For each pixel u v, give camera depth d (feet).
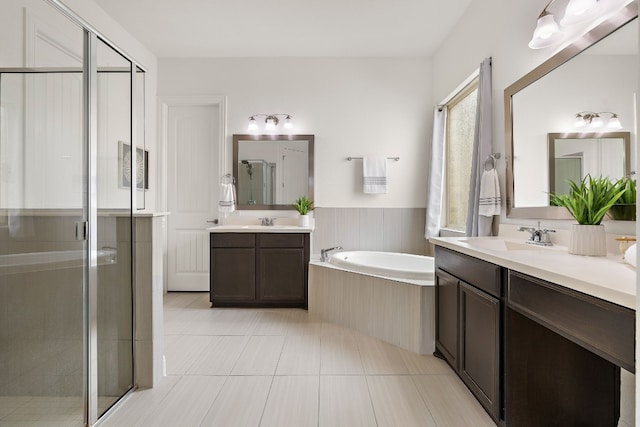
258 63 14.05
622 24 5.21
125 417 5.83
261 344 8.93
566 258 5.09
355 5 10.49
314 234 14.01
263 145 14.03
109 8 10.62
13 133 5.32
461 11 10.82
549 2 6.72
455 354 6.96
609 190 5.34
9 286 5.14
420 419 5.76
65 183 5.63
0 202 5.06
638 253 2.61
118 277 6.40
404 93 13.93
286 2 10.30
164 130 14.14
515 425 5.24
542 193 7.11
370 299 9.57
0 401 5.15
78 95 5.71
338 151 14.03
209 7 10.57
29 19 5.59
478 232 9.07
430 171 13.32
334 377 7.18
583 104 6.01
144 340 6.82
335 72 13.99
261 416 5.84
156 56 13.98
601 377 5.29
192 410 6.02
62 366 5.50
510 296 5.03
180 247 14.38
